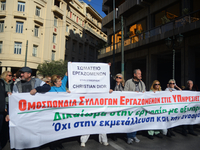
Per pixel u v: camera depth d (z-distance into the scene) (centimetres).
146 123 439
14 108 324
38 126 340
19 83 356
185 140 446
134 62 1841
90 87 383
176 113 475
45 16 2723
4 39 2409
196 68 1505
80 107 378
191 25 994
